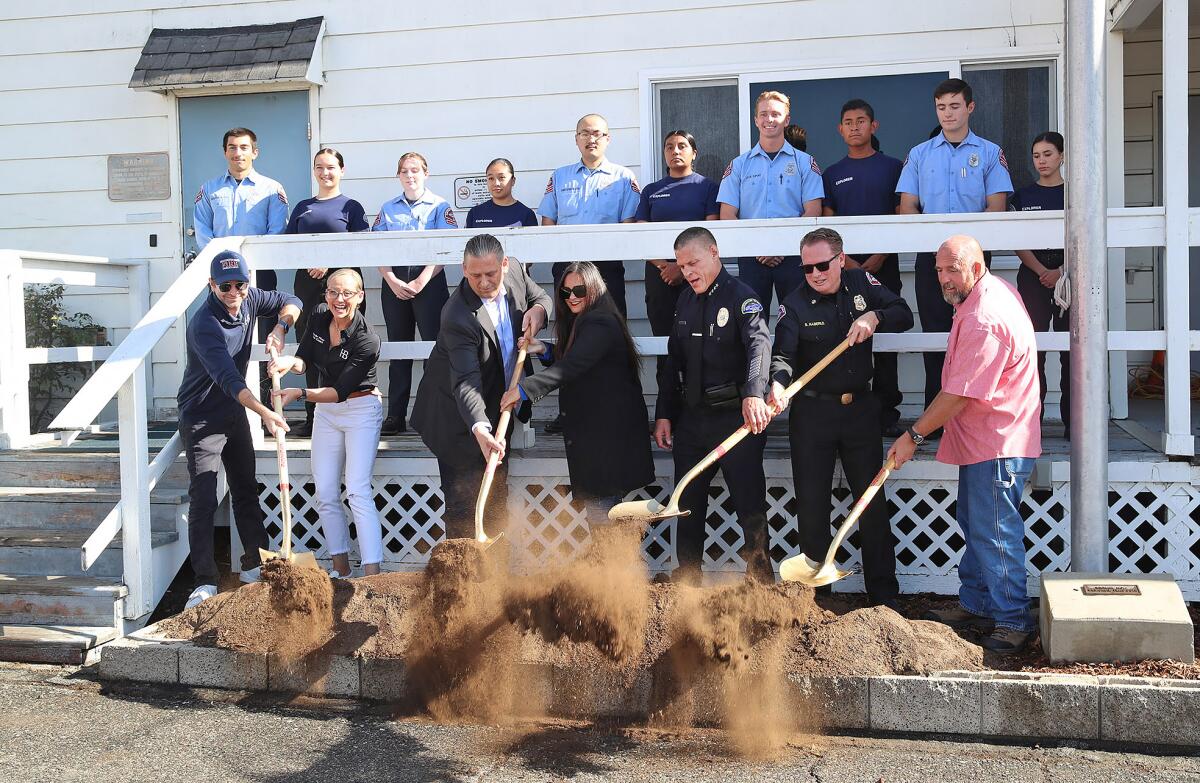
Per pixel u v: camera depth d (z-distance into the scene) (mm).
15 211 8695
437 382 5387
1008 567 4750
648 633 4574
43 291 8594
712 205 6957
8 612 5645
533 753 4168
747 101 7727
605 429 5207
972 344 4625
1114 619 4402
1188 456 5586
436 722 4520
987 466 4730
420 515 6656
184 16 8398
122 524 5629
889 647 4465
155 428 7887
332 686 4809
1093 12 4789
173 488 6332
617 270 7113
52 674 5160
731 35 7707
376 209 8227
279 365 5500
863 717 4305
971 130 7582
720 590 4594
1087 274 4871
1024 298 6734
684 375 5312
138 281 8289
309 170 8320
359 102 8195
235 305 5621
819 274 4984
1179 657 4355
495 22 7992
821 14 7594
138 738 4340
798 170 6766
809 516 5188
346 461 5793
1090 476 4906
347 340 5625
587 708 4551
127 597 5613
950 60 7473
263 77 7977
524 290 5613
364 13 8164
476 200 8078
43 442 7152
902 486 5816
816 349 5086
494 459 4953
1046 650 4543
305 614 4848
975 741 4199
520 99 7992
